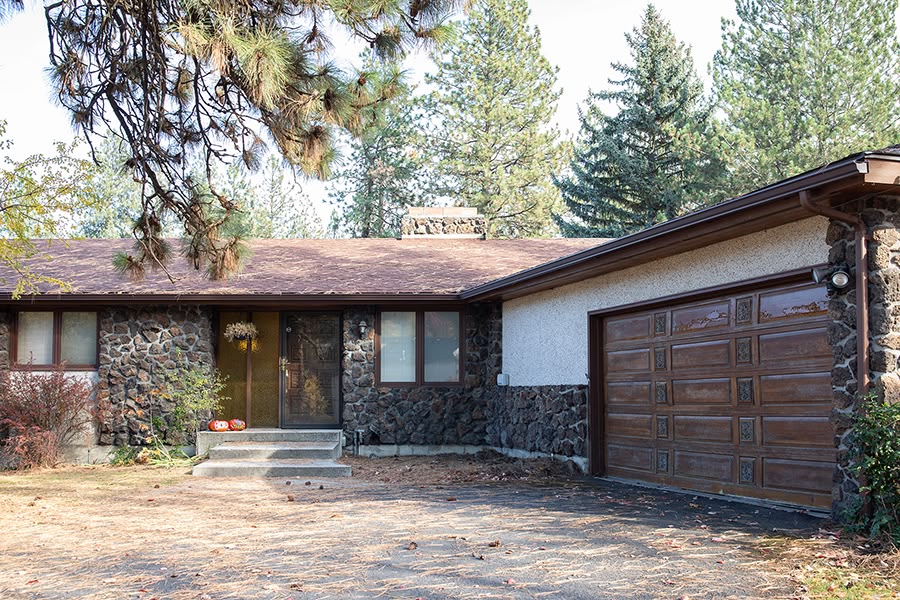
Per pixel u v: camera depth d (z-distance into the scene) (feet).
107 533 25.63
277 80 22.72
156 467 44.91
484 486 36.22
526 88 115.34
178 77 26.96
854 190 22.61
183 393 47.52
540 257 57.36
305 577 19.47
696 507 28.27
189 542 23.95
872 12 94.94
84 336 48.88
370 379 50.08
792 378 27.20
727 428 30.50
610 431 39.04
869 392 22.98
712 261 30.99
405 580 18.99
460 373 51.03
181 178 29.25
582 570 19.57
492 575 19.27
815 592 17.28
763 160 90.63
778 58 98.78
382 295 48.29
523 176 112.68
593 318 39.88
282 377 51.98
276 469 41.86
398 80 25.71
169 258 31.27
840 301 24.13
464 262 56.08
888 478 21.62
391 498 32.50
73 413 46.24
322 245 62.64
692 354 32.71
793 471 27.09
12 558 22.21
